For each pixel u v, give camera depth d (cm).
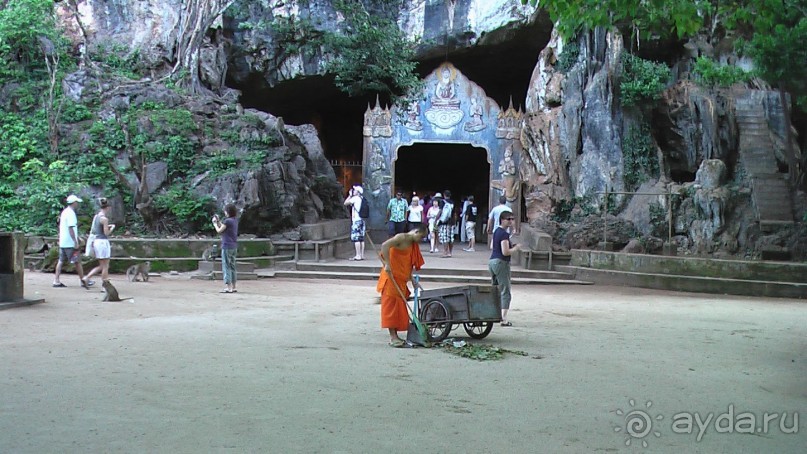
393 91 3170
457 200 3850
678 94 2456
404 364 802
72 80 2405
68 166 2130
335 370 759
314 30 2969
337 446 509
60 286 1485
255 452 491
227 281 1500
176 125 2203
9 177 2145
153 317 1115
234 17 3000
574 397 670
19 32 2428
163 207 2016
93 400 615
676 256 1934
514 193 2862
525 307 1394
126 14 2847
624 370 801
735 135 2375
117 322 1052
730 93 2439
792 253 2042
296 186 2252
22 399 614
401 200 2391
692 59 2516
